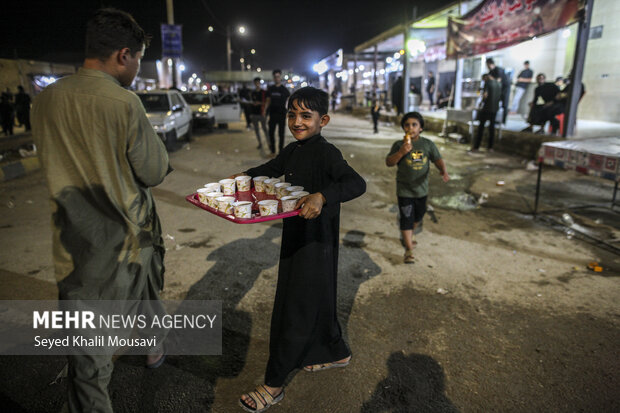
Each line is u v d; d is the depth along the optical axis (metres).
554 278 3.61
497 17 9.91
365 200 6.18
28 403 2.18
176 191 6.71
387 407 2.17
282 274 2.11
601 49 11.32
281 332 2.05
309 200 1.65
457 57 11.96
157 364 2.47
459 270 3.79
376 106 14.33
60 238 1.62
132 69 1.72
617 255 4.09
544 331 2.83
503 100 10.40
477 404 2.19
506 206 5.77
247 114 16.05
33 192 6.77
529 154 9.14
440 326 2.90
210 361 2.54
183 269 3.81
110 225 1.63
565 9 7.97
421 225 5.05
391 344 2.70
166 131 10.33
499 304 3.19
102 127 1.52
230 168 8.62
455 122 12.98
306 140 2.06
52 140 1.54
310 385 2.33
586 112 11.96
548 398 2.22
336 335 2.29
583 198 6.09
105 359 1.70
